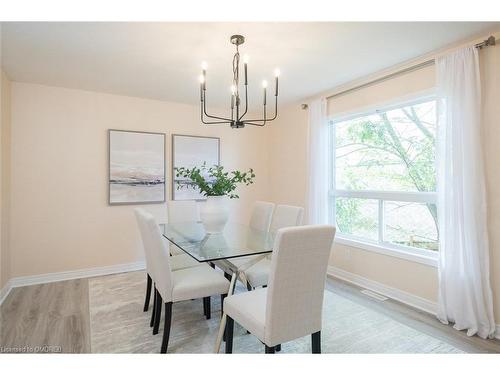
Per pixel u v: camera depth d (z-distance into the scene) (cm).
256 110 463
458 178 235
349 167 362
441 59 248
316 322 170
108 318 250
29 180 334
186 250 220
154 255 205
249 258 264
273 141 483
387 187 318
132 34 221
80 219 361
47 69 292
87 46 241
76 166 358
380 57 265
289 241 147
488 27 214
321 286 167
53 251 347
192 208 371
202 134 442
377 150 329
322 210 372
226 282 223
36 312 261
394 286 298
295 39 230
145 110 399
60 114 349
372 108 319
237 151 471
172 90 362
